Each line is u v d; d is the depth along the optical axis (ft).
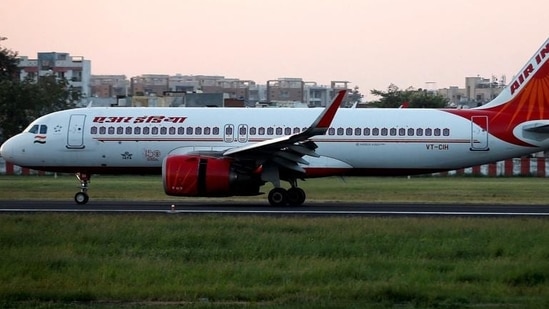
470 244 263.29
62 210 366.84
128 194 488.02
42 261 232.53
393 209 381.19
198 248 258.16
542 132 419.95
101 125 428.15
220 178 383.24
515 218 330.13
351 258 242.17
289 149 391.45
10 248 254.47
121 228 289.33
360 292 196.65
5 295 195.93
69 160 429.79
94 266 229.04
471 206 402.93
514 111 423.23
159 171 429.38
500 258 244.42
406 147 420.77
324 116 375.25
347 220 311.88
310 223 302.04
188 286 206.08
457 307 186.19
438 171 428.56
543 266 224.94
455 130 421.59
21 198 452.76
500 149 422.82
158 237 272.10
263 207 391.24
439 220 313.73
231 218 317.01
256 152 390.42
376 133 420.77
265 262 234.79
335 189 555.28
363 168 424.87
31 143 430.61
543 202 440.45
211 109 431.43
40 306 186.29
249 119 424.87
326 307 182.19
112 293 197.67
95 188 550.77
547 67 420.77
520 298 195.42
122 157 427.33
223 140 422.41
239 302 191.72
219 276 216.74
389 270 226.38
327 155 420.77
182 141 423.64
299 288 203.41
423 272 221.46
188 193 384.68
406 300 193.67
